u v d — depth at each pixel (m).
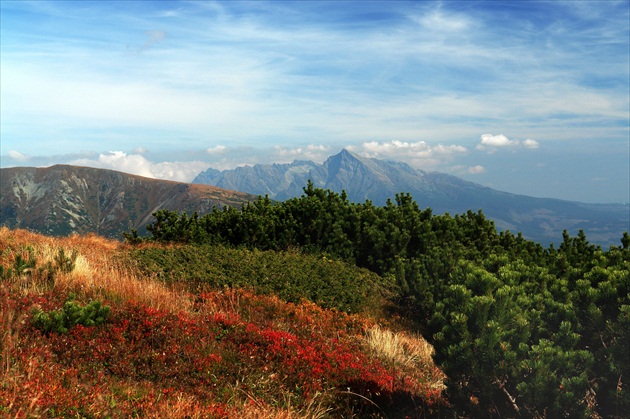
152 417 5.16
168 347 7.66
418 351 11.77
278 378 7.63
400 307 15.40
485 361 5.90
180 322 8.73
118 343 7.36
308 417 6.76
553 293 7.43
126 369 6.70
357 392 7.89
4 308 7.44
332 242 20.39
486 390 5.86
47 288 9.66
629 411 5.45
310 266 17.42
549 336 6.35
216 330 9.08
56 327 7.29
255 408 6.32
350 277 16.89
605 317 6.17
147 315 8.62
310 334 10.98
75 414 4.77
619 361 5.59
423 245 19.16
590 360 5.62
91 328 7.63
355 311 14.22
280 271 16.00
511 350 5.96
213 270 14.97
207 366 7.39
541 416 5.53
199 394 6.47
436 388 9.41
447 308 6.87
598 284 6.55
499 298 6.29
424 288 14.19
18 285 9.30
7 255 12.25
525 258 13.80
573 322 6.25
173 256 16.55
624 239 12.19
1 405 4.49
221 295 12.83
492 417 6.01
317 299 14.26
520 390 5.48
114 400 5.26
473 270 7.30
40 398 4.76
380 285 17.11
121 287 10.89
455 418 6.81
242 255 17.67
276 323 11.48
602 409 5.64
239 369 7.55
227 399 6.58
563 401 5.36
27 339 6.68
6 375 5.08
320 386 7.70
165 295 11.34
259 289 13.99
